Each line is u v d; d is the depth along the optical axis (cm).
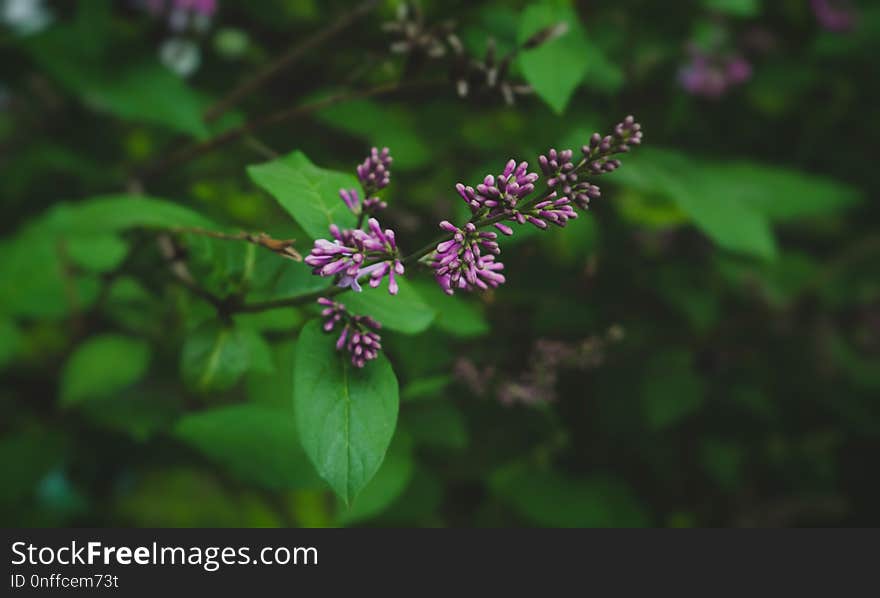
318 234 118
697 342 269
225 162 237
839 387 306
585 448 259
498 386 200
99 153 272
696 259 270
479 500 286
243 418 158
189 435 156
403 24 173
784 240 351
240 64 266
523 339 212
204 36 261
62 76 201
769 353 294
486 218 104
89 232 199
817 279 310
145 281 185
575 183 104
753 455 316
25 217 271
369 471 106
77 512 280
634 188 220
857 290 314
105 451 256
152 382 217
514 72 177
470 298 208
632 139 103
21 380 262
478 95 171
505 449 223
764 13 317
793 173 262
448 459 228
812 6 310
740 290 289
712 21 262
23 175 266
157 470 286
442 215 223
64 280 220
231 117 231
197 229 134
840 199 253
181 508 278
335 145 243
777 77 311
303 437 106
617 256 249
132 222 142
